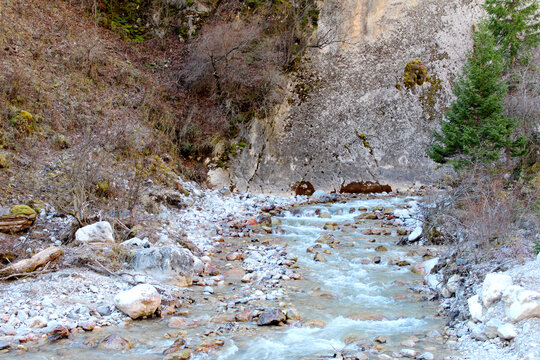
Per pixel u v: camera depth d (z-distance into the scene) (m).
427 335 4.89
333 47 17.28
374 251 8.52
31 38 12.63
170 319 5.31
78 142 10.08
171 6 16.97
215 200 12.66
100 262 6.55
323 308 5.84
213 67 15.23
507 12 13.63
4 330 4.65
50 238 7.26
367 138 16.00
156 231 8.38
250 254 8.41
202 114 14.91
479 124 10.27
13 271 5.84
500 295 4.69
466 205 8.12
